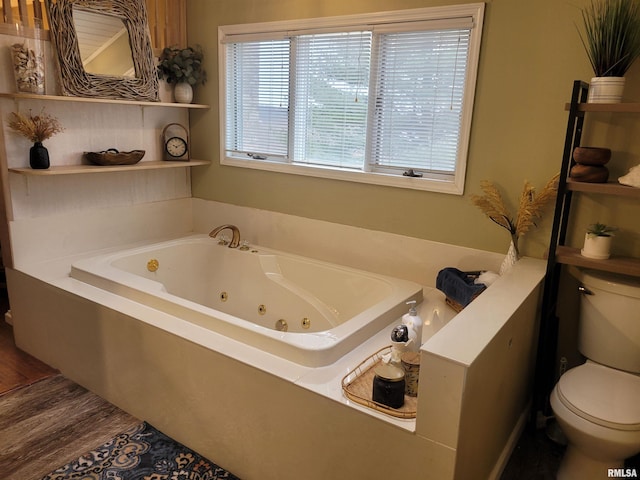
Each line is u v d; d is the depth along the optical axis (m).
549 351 2.46
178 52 3.48
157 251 3.31
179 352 2.16
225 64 3.46
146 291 2.47
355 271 2.97
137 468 2.12
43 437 2.30
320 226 3.22
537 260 2.50
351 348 2.08
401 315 2.46
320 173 3.13
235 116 3.56
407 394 1.76
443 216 2.76
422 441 1.56
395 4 2.66
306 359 1.92
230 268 3.38
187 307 2.29
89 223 3.28
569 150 2.12
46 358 2.93
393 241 2.95
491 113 2.51
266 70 3.30
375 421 1.63
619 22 1.98
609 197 2.29
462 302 2.39
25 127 2.72
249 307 3.29
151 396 2.36
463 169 2.63
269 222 3.47
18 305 3.02
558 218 2.18
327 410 1.74
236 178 3.60
